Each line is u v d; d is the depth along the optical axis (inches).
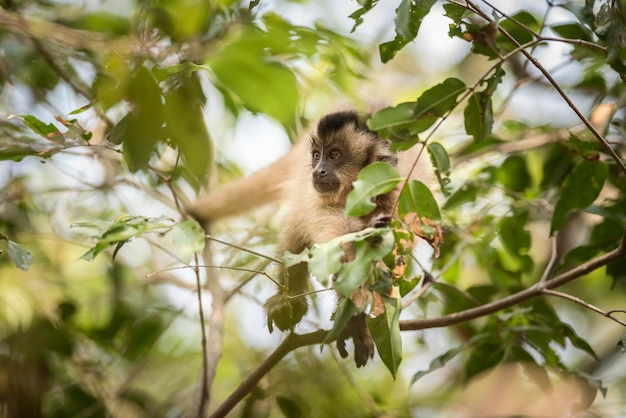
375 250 259.6
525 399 433.4
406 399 540.7
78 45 355.9
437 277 419.8
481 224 474.6
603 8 320.2
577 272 359.9
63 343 455.8
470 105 292.0
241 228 510.0
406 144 281.1
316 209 458.6
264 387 446.9
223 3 354.6
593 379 398.9
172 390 531.8
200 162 281.1
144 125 268.7
